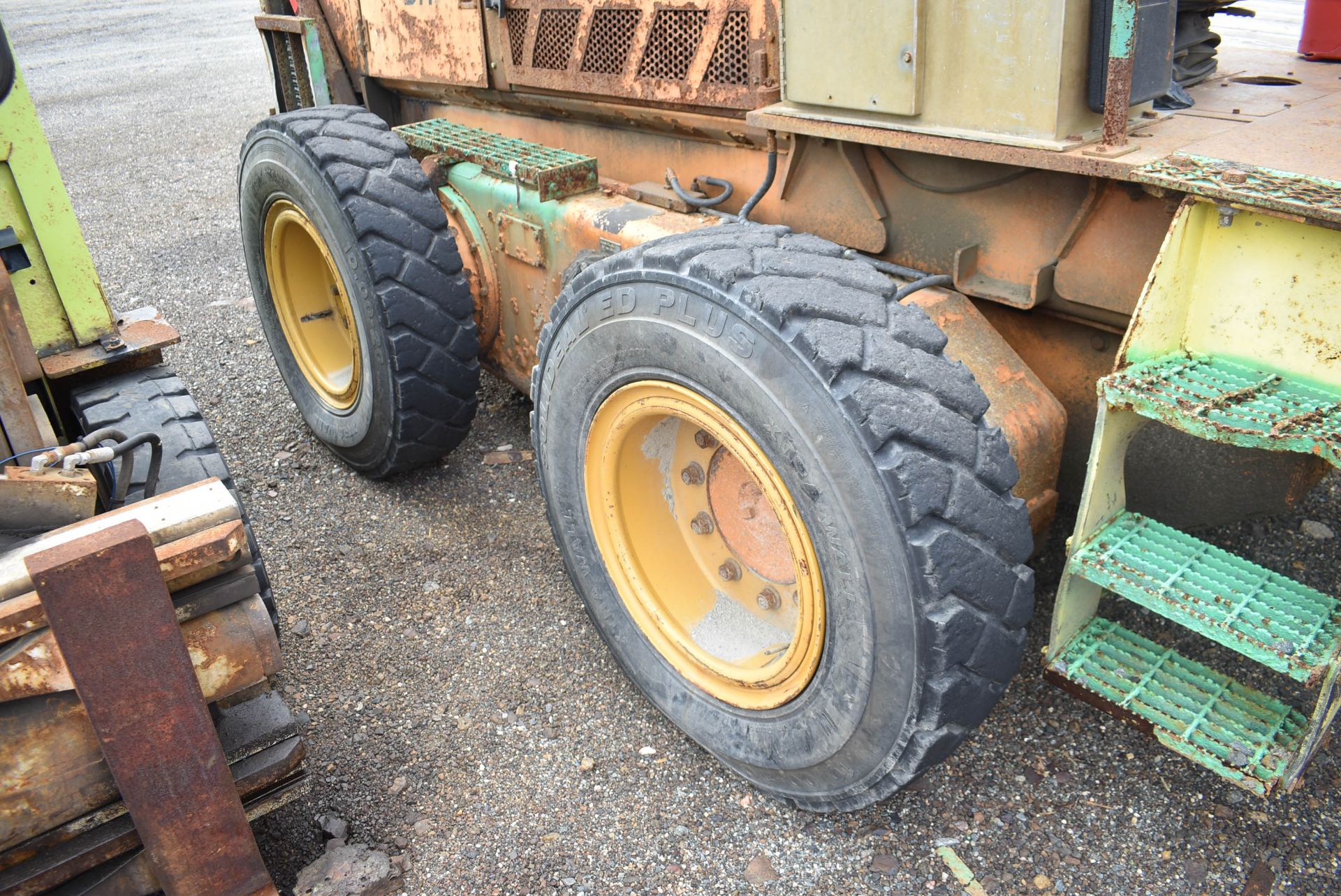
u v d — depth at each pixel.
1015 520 1.73
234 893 1.68
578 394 2.17
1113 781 2.17
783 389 1.70
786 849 2.07
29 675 1.38
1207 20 2.48
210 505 1.59
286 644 2.72
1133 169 1.68
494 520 3.24
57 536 1.53
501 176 3.04
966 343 2.11
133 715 1.45
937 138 1.93
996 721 2.34
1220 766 1.84
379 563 3.05
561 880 2.03
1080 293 1.99
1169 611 1.81
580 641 2.71
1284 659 1.66
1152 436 2.20
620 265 1.98
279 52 4.20
